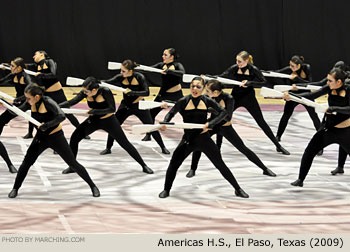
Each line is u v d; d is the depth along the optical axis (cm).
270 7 2916
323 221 1094
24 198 1192
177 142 1759
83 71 2917
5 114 1612
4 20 2853
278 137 1781
